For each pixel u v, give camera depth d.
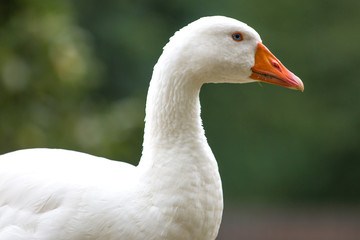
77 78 11.89
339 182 29.23
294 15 29.12
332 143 28.25
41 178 5.68
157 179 5.54
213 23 5.68
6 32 11.30
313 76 28.39
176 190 5.50
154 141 5.68
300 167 28.34
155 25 26.50
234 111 28.17
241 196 28.22
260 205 27.81
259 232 20.38
